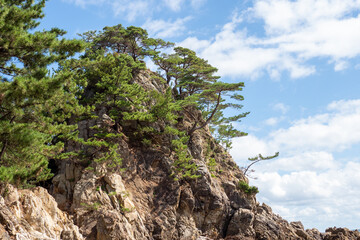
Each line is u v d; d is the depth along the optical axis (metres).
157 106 62.56
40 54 29.52
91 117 57.00
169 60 77.81
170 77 81.62
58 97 31.19
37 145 30.45
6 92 25.97
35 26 33.72
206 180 61.16
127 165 57.97
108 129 59.38
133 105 61.72
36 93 26.34
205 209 59.72
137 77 70.62
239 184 68.50
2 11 28.17
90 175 52.50
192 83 76.25
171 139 65.12
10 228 26.19
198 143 68.88
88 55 65.94
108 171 54.22
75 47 29.69
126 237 46.47
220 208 60.38
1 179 29.41
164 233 53.09
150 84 71.75
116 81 61.28
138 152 60.91
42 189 40.88
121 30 74.50
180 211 57.47
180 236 54.84
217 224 60.31
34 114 31.97
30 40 27.48
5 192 31.72
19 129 28.12
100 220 46.78
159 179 59.22
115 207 50.91
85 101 60.25
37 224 33.47
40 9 33.38
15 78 25.95
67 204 50.84
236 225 60.62
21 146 28.48
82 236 42.50
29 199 34.41
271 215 67.56
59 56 30.52
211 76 79.69
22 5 33.84
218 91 70.12
